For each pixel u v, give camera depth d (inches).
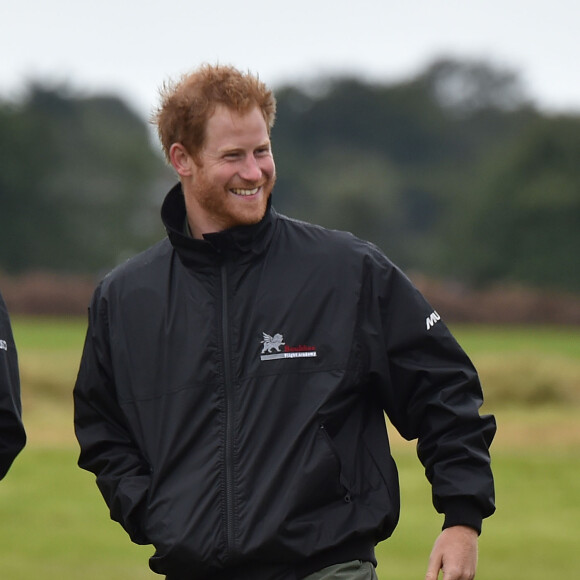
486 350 4136.3
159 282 524.7
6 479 1722.4
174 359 512.7
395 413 524.4
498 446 2118.6
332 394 499.5
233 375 503.5
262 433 496.1
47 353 2974.9
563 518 1483.8
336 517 493.0
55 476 1753.2
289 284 512.4
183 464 505.0
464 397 513.0
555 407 2564.0
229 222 516.4
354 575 493.4
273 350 503.8
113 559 1238.9
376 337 512.1
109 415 538.9
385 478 506.6
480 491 500.1
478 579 1167.6
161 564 505.0
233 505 490.9
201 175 515.2
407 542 1322.6
